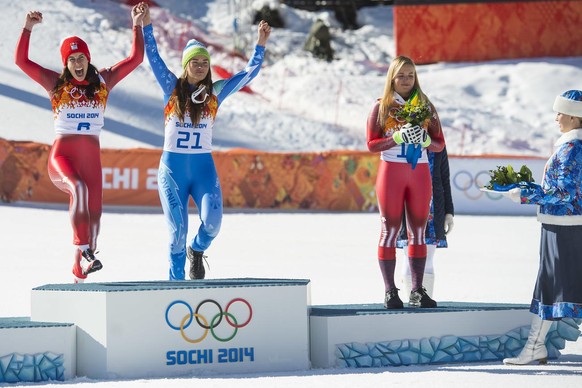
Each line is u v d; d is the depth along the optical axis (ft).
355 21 465.47
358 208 255.29
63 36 379.55
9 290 120.26
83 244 92.53
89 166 95.35
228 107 350.64
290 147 324.80
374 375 73.10
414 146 86.89
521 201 76.43
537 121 361.71
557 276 76.79
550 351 82.53
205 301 75.05
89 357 73.92
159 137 311.68
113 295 73.36
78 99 94.94
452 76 397.80
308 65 408.05
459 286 127.95
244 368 75.72
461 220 236.63
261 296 76.28
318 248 173.78
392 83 87.86
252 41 422.82
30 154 243.81
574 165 76.84
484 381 70.18
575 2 408.87
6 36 370.94
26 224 205.87
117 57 374.63
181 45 405.80
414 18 412.98
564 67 400.47
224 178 254.88
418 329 80.12
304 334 77.05
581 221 76.54
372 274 139.74
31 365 72.23
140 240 182.80
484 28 411.54
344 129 343.67
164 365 74.08
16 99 320.29
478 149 337.52
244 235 195.11
